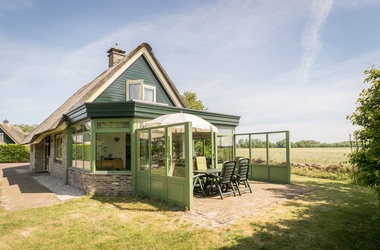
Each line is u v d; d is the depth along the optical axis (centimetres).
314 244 425
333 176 1189
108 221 566
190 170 644
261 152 1171
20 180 1320
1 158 2720
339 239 444
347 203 695
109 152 904
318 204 687
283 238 450
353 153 463
